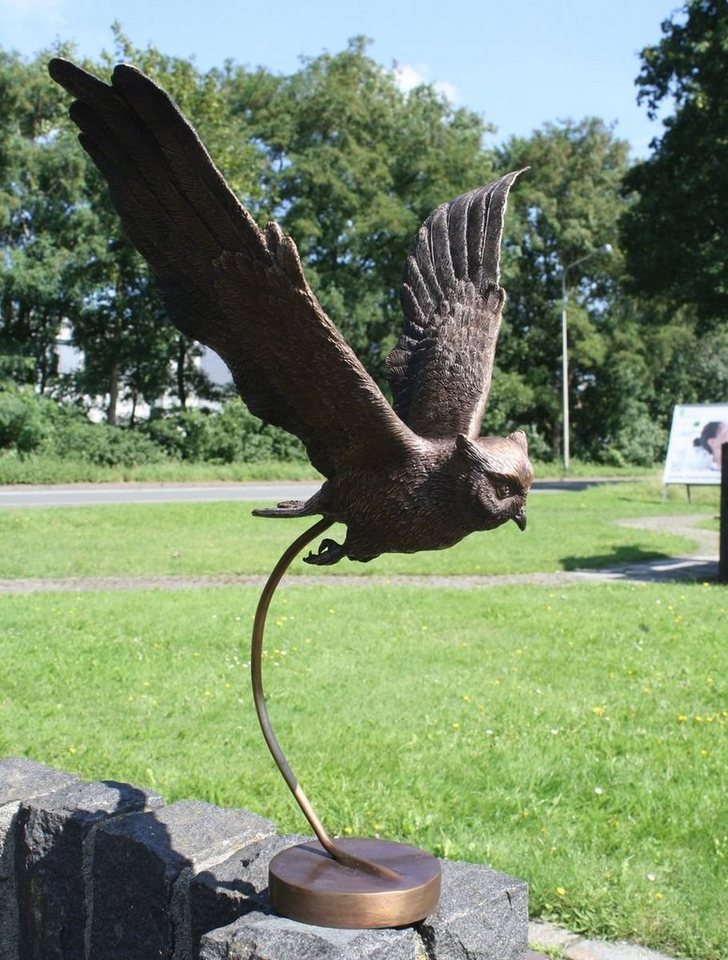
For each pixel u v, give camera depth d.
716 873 4.26
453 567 13.44
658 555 14.82
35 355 33.47
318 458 2.78
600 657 8.12
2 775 3.85
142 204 2.45
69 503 20.27
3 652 8.13
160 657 8.05
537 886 4.16
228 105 35.06
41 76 31.66
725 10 24.97
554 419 44.00
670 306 32.38
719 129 25.20
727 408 23.27
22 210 31.73
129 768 5.50
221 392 38.19
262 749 5.85
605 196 44.25
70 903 3.45
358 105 35.84
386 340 35.44
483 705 6.71
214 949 2.75
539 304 43.22
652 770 5.45
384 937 2.71
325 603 10.50
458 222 3.39
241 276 2.37
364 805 4.97
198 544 15.19
